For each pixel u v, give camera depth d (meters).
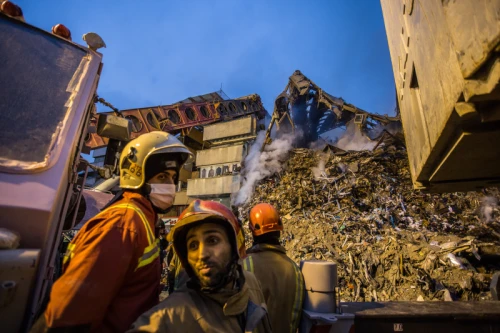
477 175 3.03
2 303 1.02
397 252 11.09
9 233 1.11
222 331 1.24
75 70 2.08
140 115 33.81
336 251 12.63
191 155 2.02
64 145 1.56
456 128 1.95
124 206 1.51
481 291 8.48
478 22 1.31
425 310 2.22
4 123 1.46
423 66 2.41
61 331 1.07
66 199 1.88
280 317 1.95
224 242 1.37
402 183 19.92
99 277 1.17
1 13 1.99
